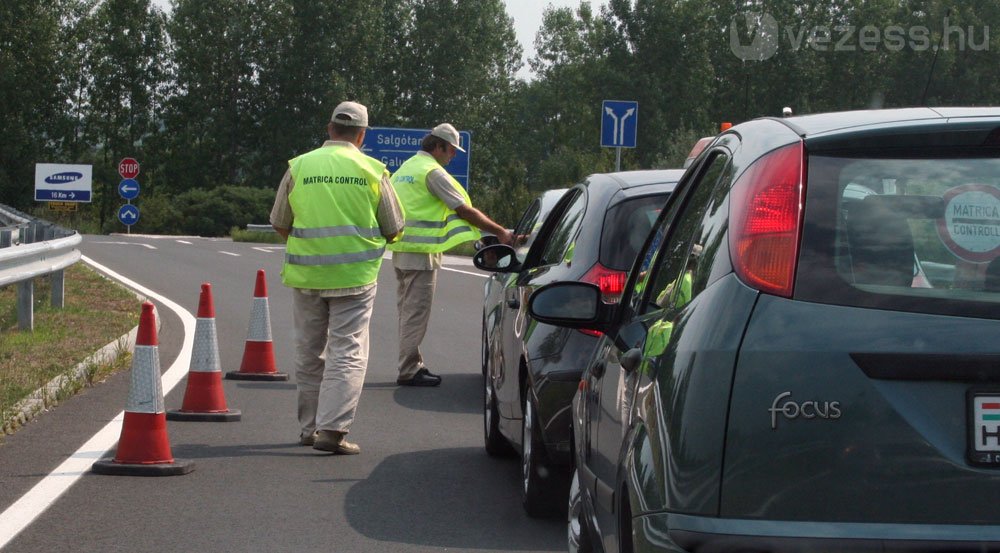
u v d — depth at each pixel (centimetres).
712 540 258
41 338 1219
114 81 8250
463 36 9138
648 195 624
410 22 9212
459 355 1259
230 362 1162
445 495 665
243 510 624
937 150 284
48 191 6222
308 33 8569
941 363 255
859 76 7856
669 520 266
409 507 637
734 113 8231
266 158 8550
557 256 659
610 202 627
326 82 8494
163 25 8481
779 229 273
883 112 308
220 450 776
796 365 259
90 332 1295
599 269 600
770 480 258
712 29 8362
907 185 279
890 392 257
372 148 2984
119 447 705
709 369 265
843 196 277
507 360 698
